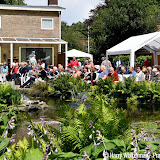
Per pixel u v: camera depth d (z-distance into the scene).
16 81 16.09
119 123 2.56
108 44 37.75
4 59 26.20
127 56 28.17
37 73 15.60
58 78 12.71
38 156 2.09
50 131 2.58
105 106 2.59
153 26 36.41
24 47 26.59
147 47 20.12
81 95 11.20
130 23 36.19
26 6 26.86
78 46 56.47
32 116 7.17
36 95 12.37
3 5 26.20
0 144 2.43
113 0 37.44
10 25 26.78
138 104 9.77
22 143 2.49
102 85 10.80
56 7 27.30
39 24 27.38
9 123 2.72
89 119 2.54
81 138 2.46
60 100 11.17
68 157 2.06
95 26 38.94
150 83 10.43
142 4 36.34
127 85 10.41
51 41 25.81
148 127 4.82
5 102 8.09
